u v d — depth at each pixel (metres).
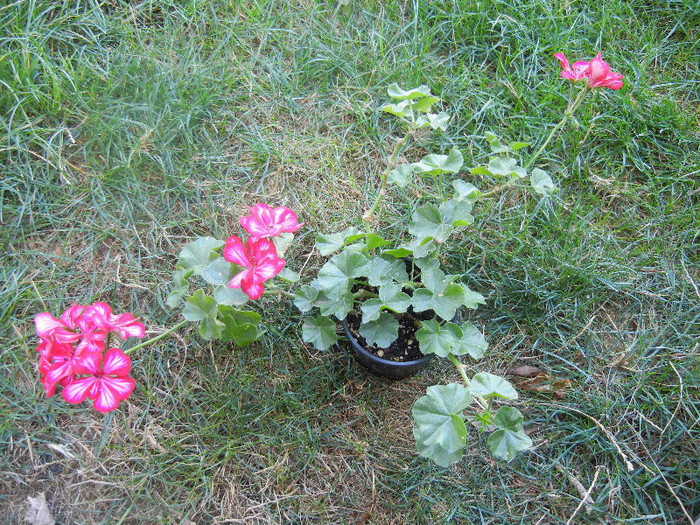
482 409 0.66
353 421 0.65
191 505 0.60
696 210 0.76
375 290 0.64
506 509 0.61
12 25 0.76
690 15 0.88
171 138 0.75
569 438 0.64
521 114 0.81
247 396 0.65
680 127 0.80
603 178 0.79
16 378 0.62
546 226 0.74
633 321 0.71
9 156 0.71
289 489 0.61
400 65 0.83
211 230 0.72
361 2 0.88
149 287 0.68
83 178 0.72
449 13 0.87
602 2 0.89
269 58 0.83
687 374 0.67
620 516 0.61
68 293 0.67
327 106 0.81
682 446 0.64
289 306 0.68
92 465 0.60
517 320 0.71
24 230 0.69
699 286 0.72
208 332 0.55
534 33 0.86
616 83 0.62
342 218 0.74
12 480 0.59
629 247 0.75
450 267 0.72
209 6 0.84
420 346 0.57
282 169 0.76
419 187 0.77
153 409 0.63
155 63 0.79
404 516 0.61
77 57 0.78
